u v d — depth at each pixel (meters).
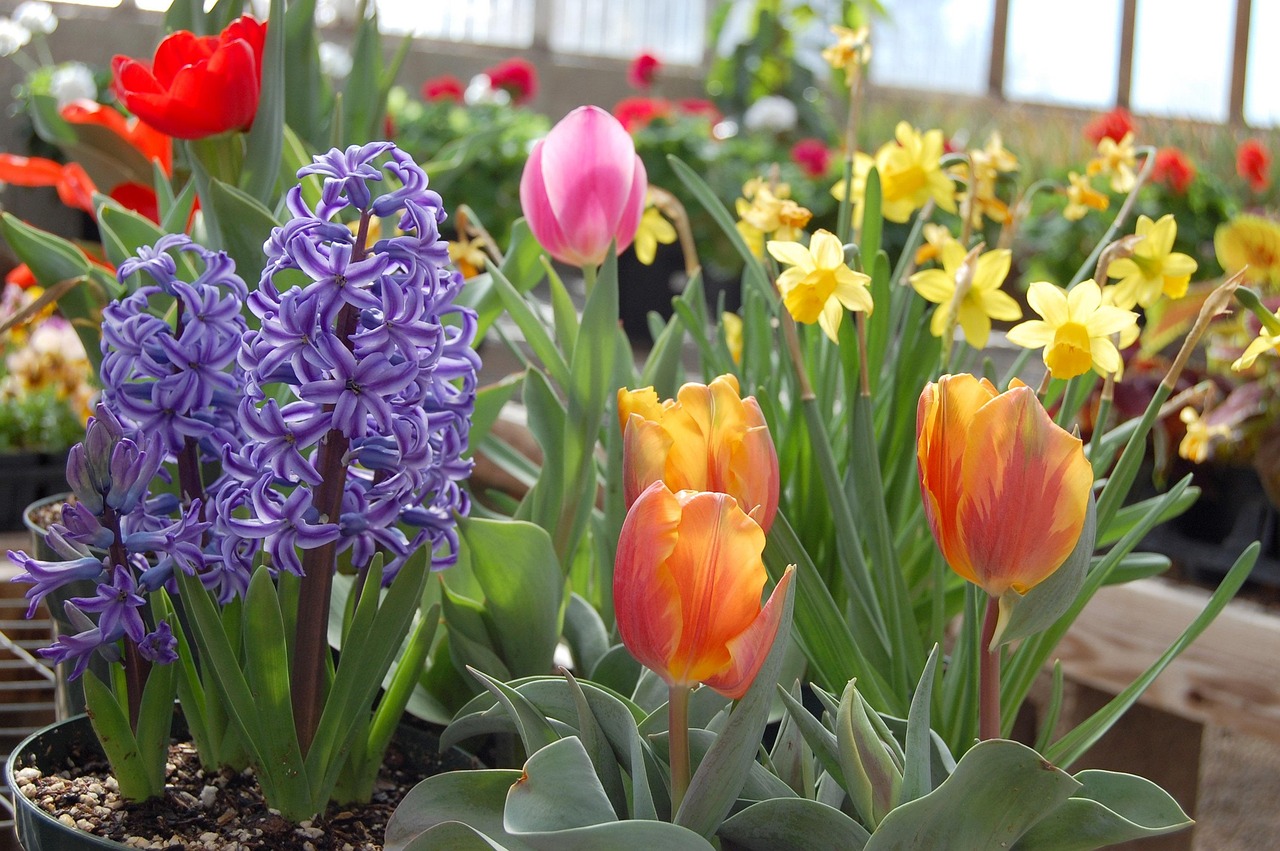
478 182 4.29
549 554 0.79
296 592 0.75
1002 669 0.79
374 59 1.09
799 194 4.46
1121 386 1.66
